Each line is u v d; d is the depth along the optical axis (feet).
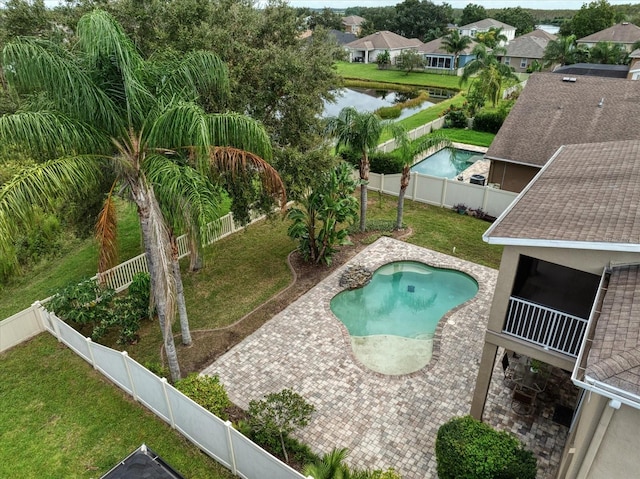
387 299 53.52
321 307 50.65
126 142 31.89
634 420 20.56
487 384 34.06
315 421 36.42
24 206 26.58
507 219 31.91
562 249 28.04
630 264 26.58
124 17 46.68
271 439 32.78
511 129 77.36
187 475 32.48
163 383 33.71
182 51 44.93
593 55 174.81
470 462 28.17
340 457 28.07
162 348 45.09
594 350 22.02
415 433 35.35
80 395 39.47
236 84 46.16
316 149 52.42
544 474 32.12
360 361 43.55
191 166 34.58
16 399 39.17
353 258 60.44
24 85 28.19
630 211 29.48
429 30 290.76
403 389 39.52
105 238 32.86
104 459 33.65
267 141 33.27
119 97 31.19
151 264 35.88
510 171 74.84
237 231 67.56
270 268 58.34
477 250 61.98
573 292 37.50
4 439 35.45
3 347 44.68
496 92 131.95
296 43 55.62
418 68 232.12
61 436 35.63
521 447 32.48
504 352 40.22
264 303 51.52
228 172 37.70
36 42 27.78
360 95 190.70
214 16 49.80
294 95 48.88
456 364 42.27
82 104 29.30
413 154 62.64
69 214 48.06
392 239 65.21
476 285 55.36
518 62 209.15
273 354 43.83
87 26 27.99
